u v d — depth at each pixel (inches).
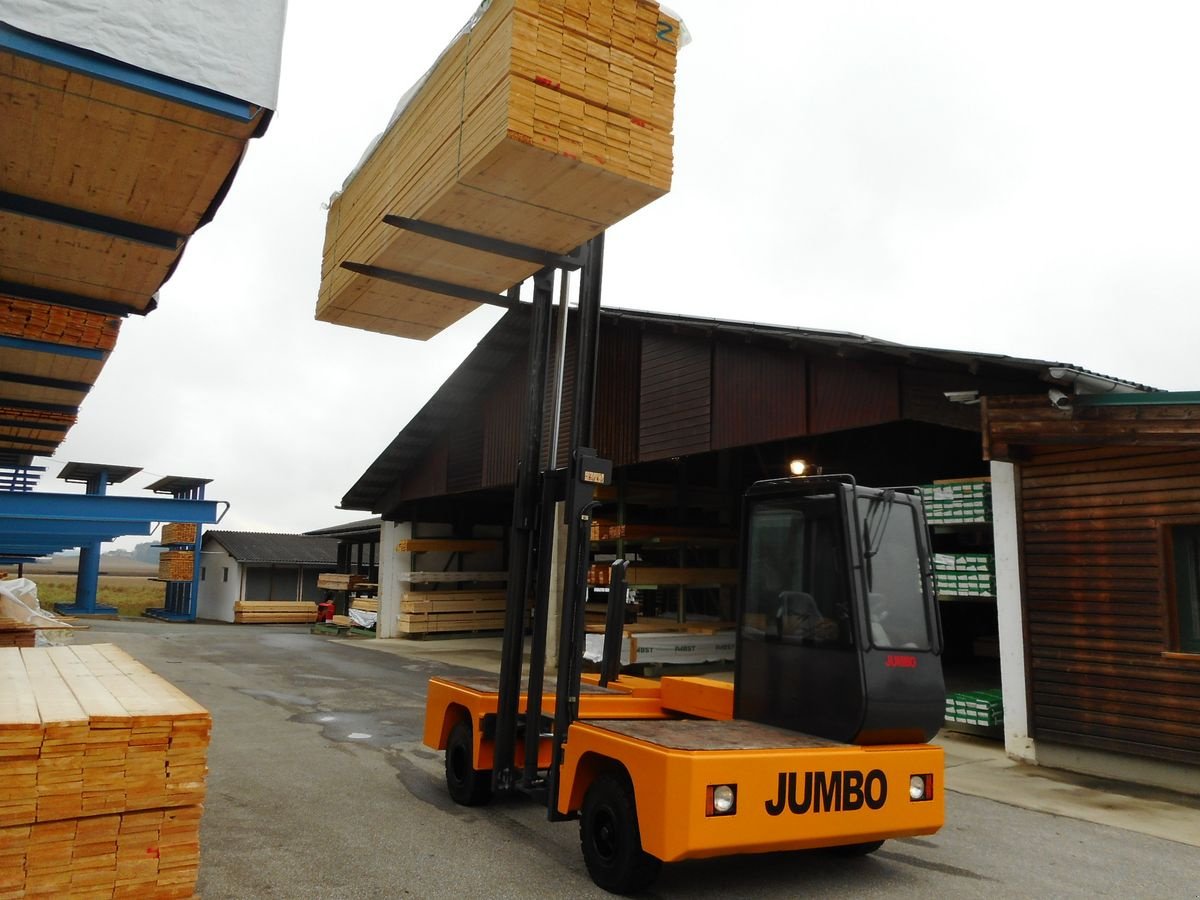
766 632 218.2
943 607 693.9
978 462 564.1
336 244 271.1
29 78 155.3
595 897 183.0
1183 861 221.3
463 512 957.2
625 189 189.9
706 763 167.2
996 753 354.6
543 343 244.1
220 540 1370.6
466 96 187.5
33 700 137.8
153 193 202.2
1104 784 303.1
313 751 324.2
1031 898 193.3
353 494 909.8
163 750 126.4
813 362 433.1
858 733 189.0
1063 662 327.9
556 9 176.9
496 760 228.7
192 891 127.6
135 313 281.6
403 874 193.6
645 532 592.4
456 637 909.2
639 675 582.6
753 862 212.8
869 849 218.8
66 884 120.0
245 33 167.2
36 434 454.6
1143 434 294.8
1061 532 332.5
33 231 217.6
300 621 1288.1
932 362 362.3
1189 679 291.7
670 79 195.8
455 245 220.1
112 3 154.4
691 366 509.7
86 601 1148.5
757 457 665.6
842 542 199.8
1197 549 298.5
